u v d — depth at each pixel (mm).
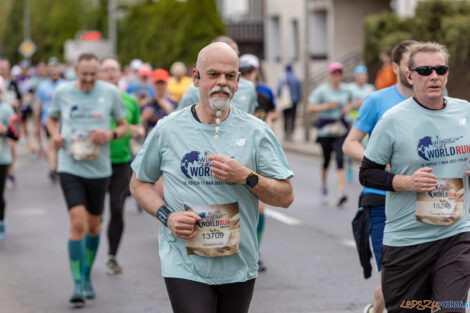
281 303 8930
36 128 25938
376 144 6121
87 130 9508
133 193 5809
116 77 11508
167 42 48281
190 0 48000
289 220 14461
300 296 9211
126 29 51875
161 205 5590
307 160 25000
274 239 12688
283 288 9594
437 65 5945
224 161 5332
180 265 5539
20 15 94562
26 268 10961
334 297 9148
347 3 40219
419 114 6051
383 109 7332
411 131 6035
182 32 47875
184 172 5504
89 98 9609
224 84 5332
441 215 5973
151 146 5625
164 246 5664
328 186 18938
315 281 9914
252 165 5539
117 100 9758
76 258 9109
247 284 5621
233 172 5336
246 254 5594
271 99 11078
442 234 6020
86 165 9430
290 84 30391
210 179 5480
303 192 18000
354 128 7484
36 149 28938
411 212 6039
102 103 9641
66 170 9414
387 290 6238
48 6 89188
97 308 8945
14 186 19312
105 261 11375
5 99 13078
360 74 17031
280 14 46906
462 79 25359
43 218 14969
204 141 5504
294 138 32500
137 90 15367
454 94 25812
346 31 40344
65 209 16000
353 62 37688
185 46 48031
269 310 8648
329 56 40719
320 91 16469
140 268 10883
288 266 10758
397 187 5984
